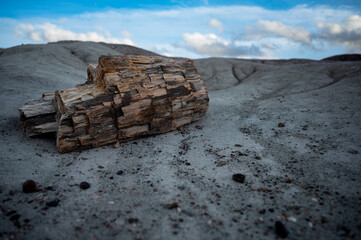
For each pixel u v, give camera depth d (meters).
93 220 4.57
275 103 15.60
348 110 11.34
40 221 4.43
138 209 5.00
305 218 4.64
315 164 7.00
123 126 9.20
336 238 4.08
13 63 29.12
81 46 62.72
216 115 13.62
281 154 7.95
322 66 35.38
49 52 47.00
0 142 8.30
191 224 4.51
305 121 10.85
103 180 6.33
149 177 6.53
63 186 5.88
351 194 5.38
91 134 8.52
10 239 3.87
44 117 9.41
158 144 9.35
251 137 9.81
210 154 8.19
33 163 7.09
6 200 5.02
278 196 5.47
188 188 5.90
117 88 9.16
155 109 9.93
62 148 8.08
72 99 8.48
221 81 41.03
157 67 10.64
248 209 5.00
